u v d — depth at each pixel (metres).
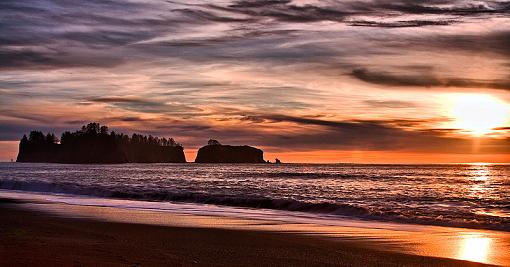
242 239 16.62
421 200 37.91
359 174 109.88
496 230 20.47
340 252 14.26
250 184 63.72
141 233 17.61
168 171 137.00
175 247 14.36
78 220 21.97
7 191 46.59
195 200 35.19
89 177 83.94
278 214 26.38
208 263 12.02
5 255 11.95
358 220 23.81
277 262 12.52
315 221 23.09
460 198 39.78
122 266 11.09
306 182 71.00
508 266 12.73
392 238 17.44
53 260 11.47
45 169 150.50
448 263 12.83
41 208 28.41
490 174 117.62
